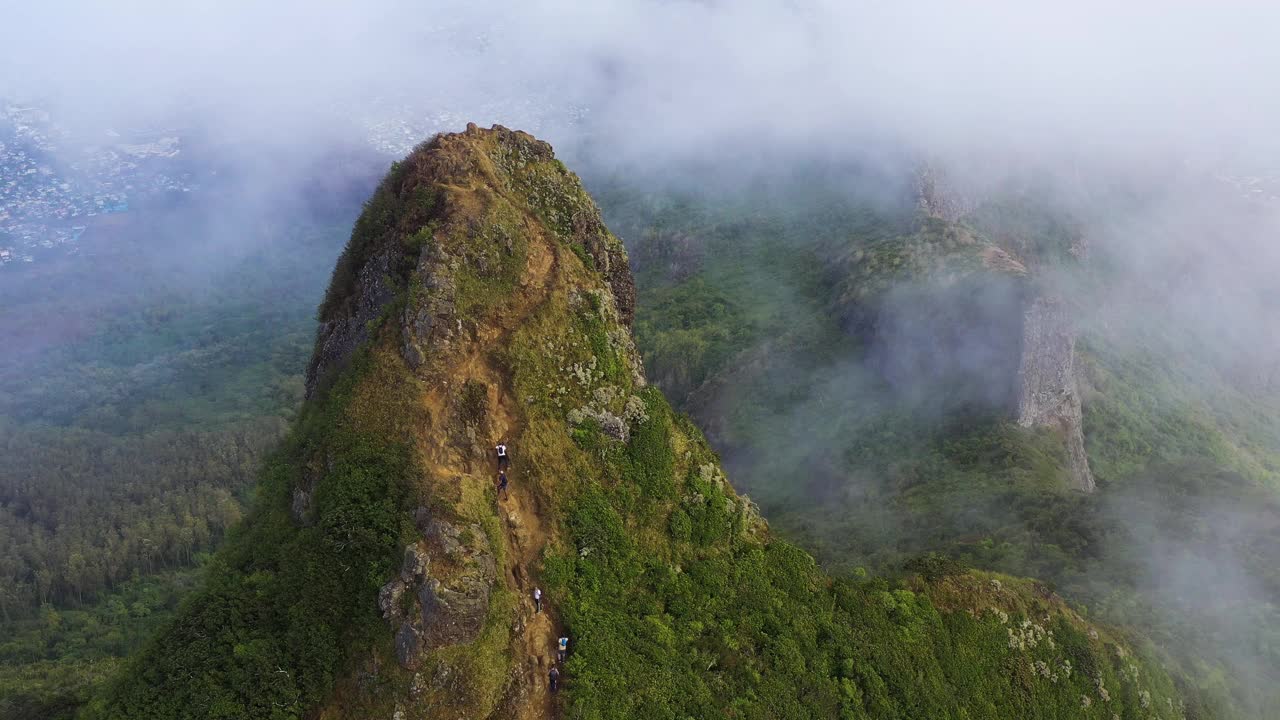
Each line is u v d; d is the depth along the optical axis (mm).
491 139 54344
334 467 43406
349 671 39875
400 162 53031
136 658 42250
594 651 43938
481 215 49156
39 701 43812
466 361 46469
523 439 46312
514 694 41312
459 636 39781
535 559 44875
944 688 58156
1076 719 64062
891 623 59406
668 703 44812
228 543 46688
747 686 48531
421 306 46000
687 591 49438
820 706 50688
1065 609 71250
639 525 49438
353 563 41219
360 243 51281
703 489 52938
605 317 52656
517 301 49375
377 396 44594
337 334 50156
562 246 53094
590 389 49969
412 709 38938
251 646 40312
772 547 55719
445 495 42125
